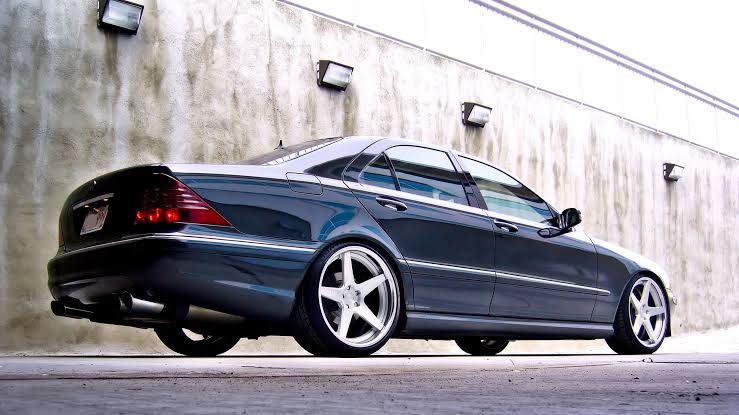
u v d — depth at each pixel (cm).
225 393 130
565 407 108
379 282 325
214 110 554
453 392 138
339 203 320
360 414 96
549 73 846
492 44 788
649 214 941
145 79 524
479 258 368
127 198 290
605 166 884
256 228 292
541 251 401
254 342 536
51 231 475
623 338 452
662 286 480
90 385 145
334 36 638
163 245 272
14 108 470
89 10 505
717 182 1077
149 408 100
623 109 938
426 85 705
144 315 283
